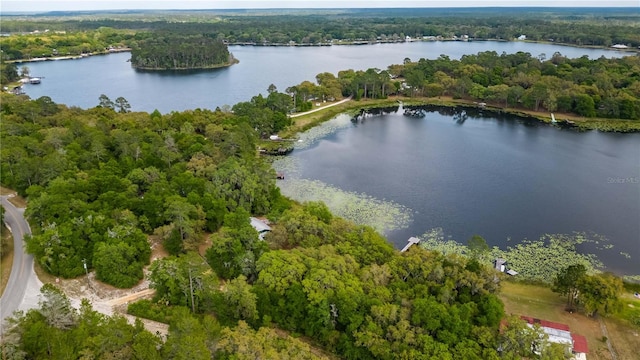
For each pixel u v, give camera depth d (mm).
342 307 75312
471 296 83812
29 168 120188
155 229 102688
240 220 101875
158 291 82375
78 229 95375
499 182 150625
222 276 91375
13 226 107000
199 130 184750
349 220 123375
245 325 70875
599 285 83312
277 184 146375
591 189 145000
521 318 79875
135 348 61031
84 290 86188
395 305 75500
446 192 142500
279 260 84688
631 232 119000
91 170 125312
